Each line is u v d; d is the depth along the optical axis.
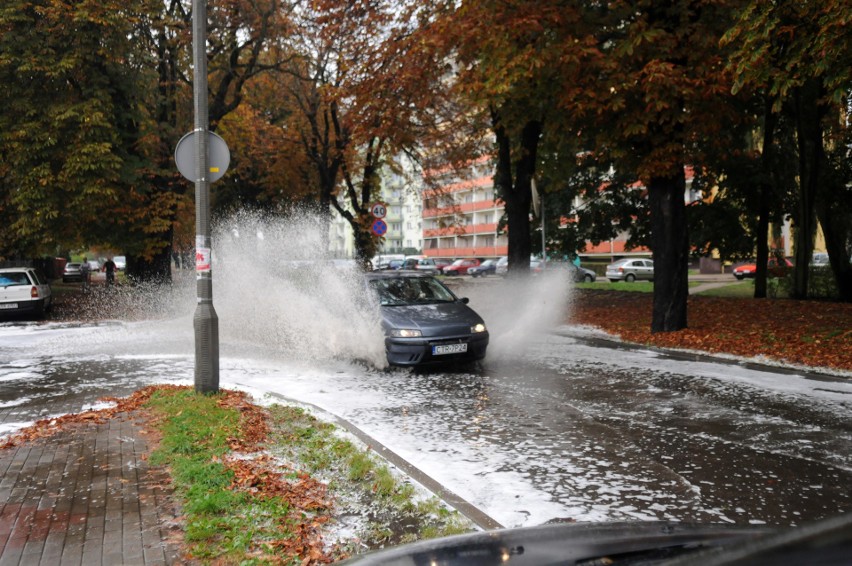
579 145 17.30
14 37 20.92
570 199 30.30
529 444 6.55
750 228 24.30
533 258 47.00
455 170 27.84
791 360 10.73
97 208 22.25
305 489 5.11
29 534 4.17
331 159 28.92
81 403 8.38
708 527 2.61
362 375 10.59
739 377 9.85
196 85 8.44
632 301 21.67
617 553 2.27
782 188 22.11
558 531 2.58
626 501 4.94
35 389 9.60
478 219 89.62
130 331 17.59
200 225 8.49
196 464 5.48
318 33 21.44
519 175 19.84
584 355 12.47
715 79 12.16
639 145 13.88
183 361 12.30
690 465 5.79
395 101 16.47
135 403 8.04
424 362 10.52
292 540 4.09
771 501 4.88
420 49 14.30
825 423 7.12
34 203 21.45
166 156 24.05
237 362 11.95
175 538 4.11
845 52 9.59
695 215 24.33
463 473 5.66
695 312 17.94
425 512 4.68
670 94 12.23
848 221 21.20
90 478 5.24
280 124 32.03
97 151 21.03
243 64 25.38
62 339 16.20
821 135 19.53
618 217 29.12
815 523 1.24
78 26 21.19
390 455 6.07
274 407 8.01
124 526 4.29
